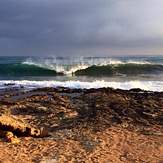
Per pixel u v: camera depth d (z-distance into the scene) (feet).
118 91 60.34
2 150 30.60
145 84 82.38
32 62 138.51
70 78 112.68
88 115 44.04
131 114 44.32
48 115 43.91
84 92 60.64
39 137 35.12
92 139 34.45
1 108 45.83
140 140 34.47
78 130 37.65
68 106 48.47
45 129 37.09
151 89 74.02
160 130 38.34
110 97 54.08
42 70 134.00
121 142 33.71
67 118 42.73
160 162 28.63
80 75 128.16
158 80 98.02
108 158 29.27
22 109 46.39
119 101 51.13
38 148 31.50
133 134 36.52
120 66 138.00
